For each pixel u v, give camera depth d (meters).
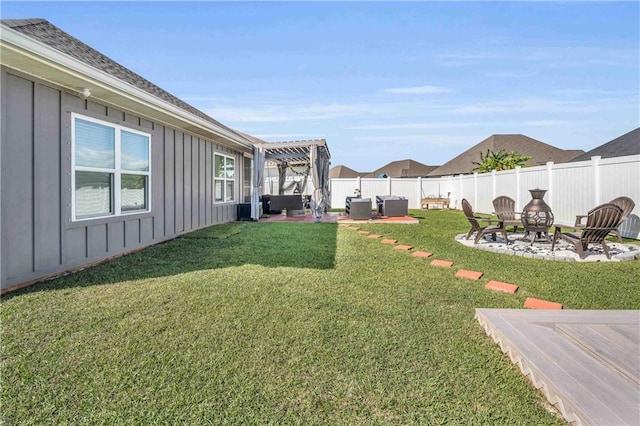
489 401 2.04
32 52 3.65
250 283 4.25
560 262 5.52
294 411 1.94
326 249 6.55
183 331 2.89
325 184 15.43
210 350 2.58
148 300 3.61
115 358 2.46
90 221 5.24
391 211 12.66
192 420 1.86
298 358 2.48
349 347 2.65
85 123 5.19
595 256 5.88
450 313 3.33
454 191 18.70
